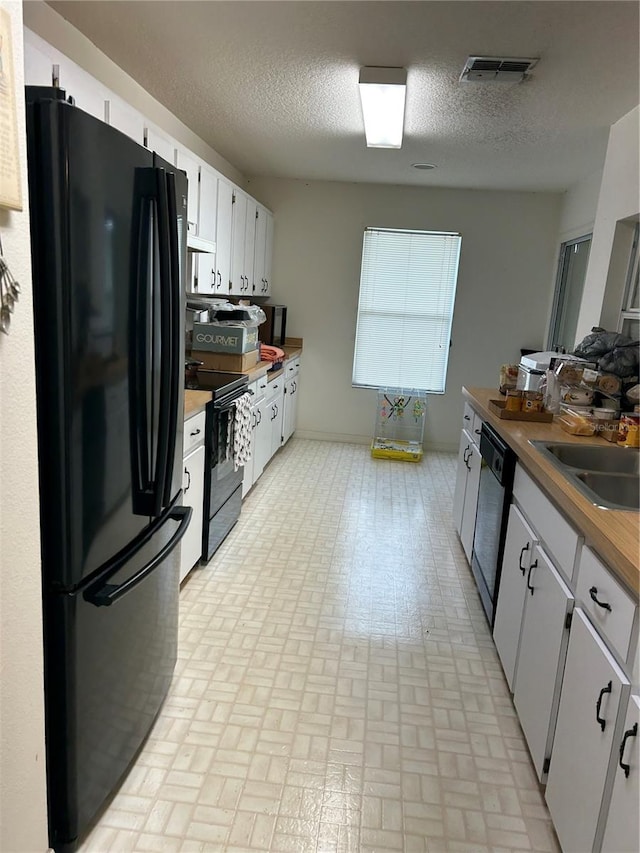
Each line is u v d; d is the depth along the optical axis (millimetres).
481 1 1977
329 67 2602
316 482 4410
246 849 1443
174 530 1822
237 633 2357
